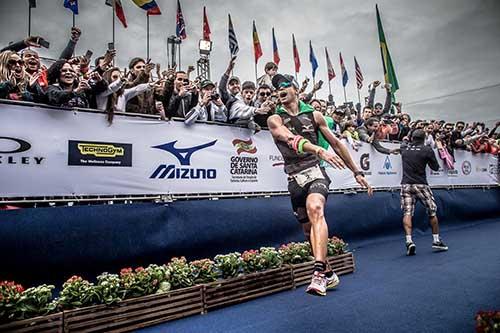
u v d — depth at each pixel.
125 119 4.16
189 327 2.91
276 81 3.27
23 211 3.55
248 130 5.26
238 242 5.05
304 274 4.16
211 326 2.90
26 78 4.25
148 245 4.22
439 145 8.59
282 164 5.61
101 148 3.97
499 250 5.57
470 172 9.44
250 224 5.16
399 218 7.48
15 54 4.02
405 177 6.13
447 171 8.80
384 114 8.51
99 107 4.05
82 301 2.77
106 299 2.81
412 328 2.62
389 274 4.42
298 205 3.31
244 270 3.75
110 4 7.77
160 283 3.17
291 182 3.23
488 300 3.20
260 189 5.31
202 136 4.77
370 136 7.27
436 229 5.95
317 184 2.97
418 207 7.95
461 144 9.11
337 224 6.45
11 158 3.46
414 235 7.68
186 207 4.60
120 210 4.11
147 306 2.98
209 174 4.80
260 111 5.05
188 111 4.99
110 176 4.02
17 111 3.51
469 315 2.84
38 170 3.59
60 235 3.70
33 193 3.55
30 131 3.56
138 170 4.21
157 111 4.66
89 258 3.86
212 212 4.82
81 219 3.84
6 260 3.42
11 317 2.47
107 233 3.98
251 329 2.78
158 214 4.34
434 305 3.12
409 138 7.97
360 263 5.22
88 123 3.90
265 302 3.51
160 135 4.41
